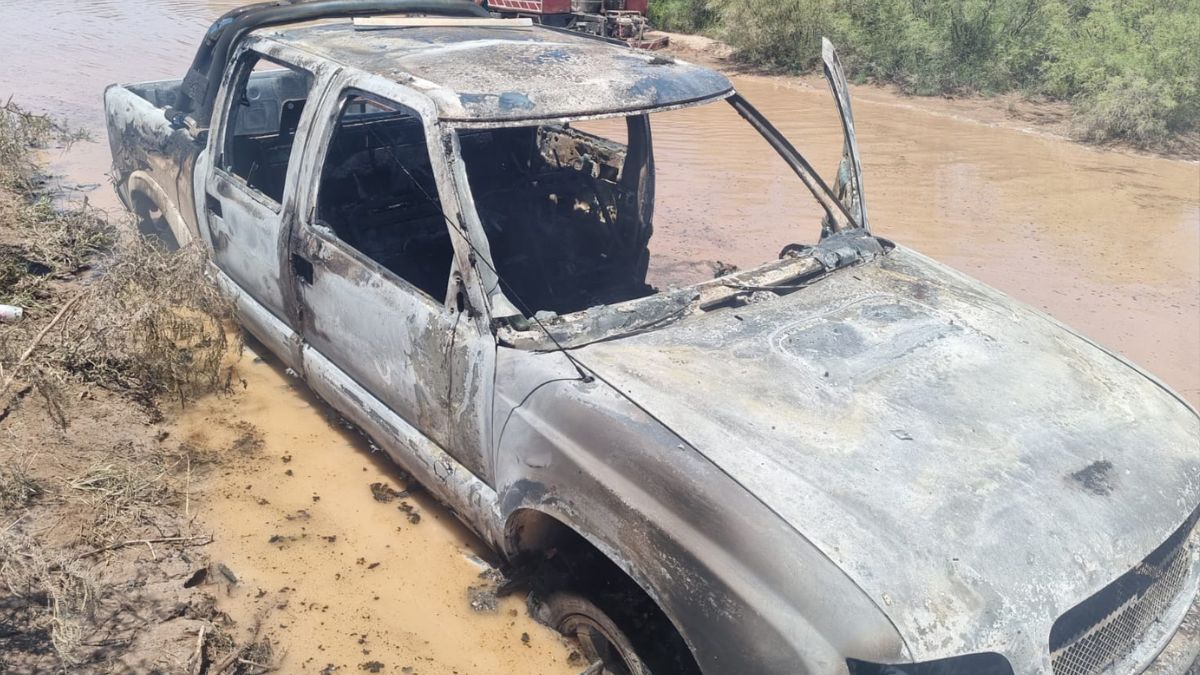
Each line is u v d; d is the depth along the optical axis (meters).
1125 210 8.77
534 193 5.12
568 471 2.96
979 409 3.01
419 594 3.68
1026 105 13.12
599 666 3.17
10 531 3.67
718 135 10.69
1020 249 7.60
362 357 3.95
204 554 3.80
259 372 5.24
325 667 3.29
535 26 5.13
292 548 3.89
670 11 18.72
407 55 4.07
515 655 3.38
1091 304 6.55
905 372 3.16
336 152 5.02
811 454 2.74
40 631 3.29
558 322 3.29
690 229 7.51
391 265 4.70
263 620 3.49
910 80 13.84
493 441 3.29
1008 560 2.52
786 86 14.13
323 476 4.37
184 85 5.36
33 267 5.99
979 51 14.01
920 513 2.58
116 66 12.14
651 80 3.89
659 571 2.68
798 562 2.45
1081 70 12.45
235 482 4.28
